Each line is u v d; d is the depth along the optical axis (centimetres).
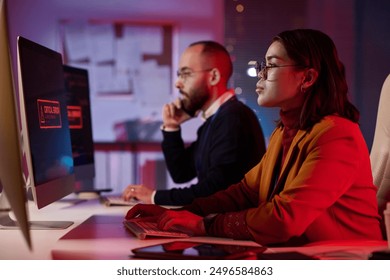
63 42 507
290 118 160
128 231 160
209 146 268
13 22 504
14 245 141
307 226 142
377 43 499
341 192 142
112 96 511
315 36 155
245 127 263
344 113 153
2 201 175
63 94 205
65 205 232
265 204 144
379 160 194
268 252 125
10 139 113
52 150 181
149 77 510
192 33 507
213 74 294
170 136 307
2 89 117
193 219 154
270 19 501
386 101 196
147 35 508
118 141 512
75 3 507
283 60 154
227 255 118
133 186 241
